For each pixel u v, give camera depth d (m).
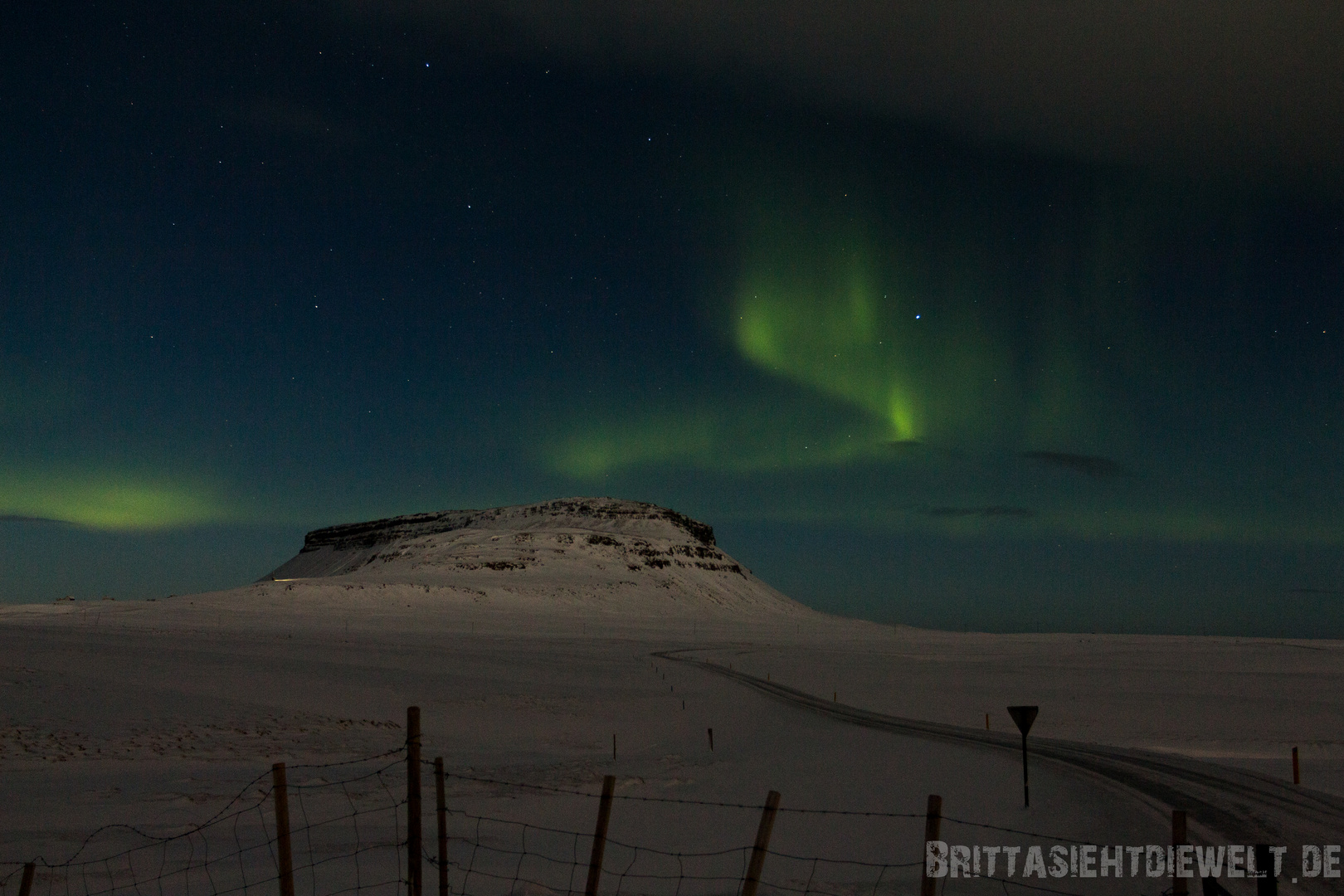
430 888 11.48
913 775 26.05
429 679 54.94
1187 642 151.12
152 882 11.76
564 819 18.31
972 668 85.81
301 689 45.53
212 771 23.59
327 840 14.99
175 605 150.12
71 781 21.20
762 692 62.78
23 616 127.25
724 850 15.28
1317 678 72.88
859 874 13.40
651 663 86.62
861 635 189.25
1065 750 31.67
